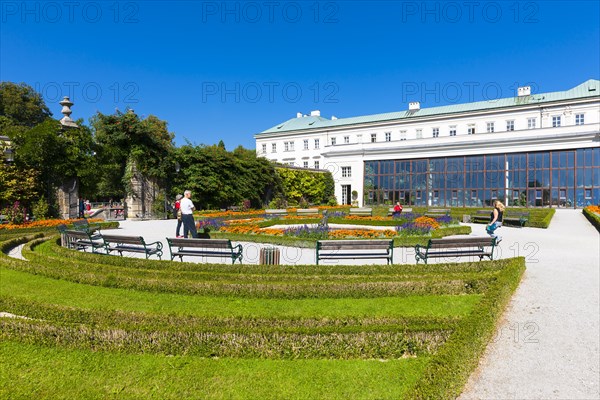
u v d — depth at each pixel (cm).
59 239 1301
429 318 547
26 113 4269
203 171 3077
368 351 467
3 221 1838
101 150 2508
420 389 348
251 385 399
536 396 409
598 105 3859
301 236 1408
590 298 726
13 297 622
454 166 4016
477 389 421
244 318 553
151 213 2744
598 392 416
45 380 406
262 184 3703
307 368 436
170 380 408
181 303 641
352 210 2648
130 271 798
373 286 693
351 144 4703
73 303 638
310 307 623
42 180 2086
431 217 2170
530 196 3609
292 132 6094
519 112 4294
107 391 387
